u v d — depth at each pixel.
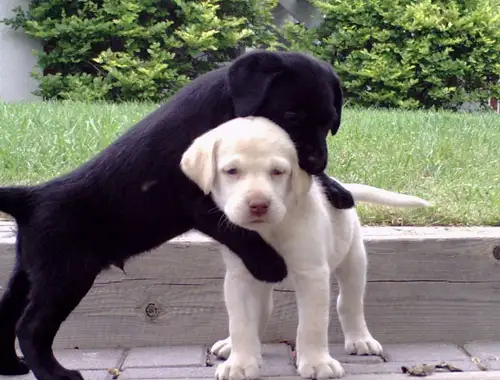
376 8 6.90
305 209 1.78
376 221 2.27
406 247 2.08
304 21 7.58
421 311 2.09
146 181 1.74
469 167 2.91
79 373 1.80
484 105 7.10
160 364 1.97
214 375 1.88
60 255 1.75
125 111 4.23
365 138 3.42
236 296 1.83
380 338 2.09
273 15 7.91
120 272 2.04
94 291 2.04
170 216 1.77
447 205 2.37
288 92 1.72
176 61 6.72
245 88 1.71
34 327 1.76
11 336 1.86
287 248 1.78
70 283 1.75
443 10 6.92
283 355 2.01
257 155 1.69
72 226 1.75
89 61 6.69
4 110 4.04
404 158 2.96
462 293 2.10
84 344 2.05
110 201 1.75
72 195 1.75
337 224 1.88
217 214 1.75
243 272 1.82
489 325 2.10
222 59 6.96
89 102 5.83
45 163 2.67
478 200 2.45
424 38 6.79
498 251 2.09
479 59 6.89
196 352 2.03
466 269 2.09
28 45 6.66
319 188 1.84
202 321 2.06
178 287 2.05
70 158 2.72
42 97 6.53
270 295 1.92
